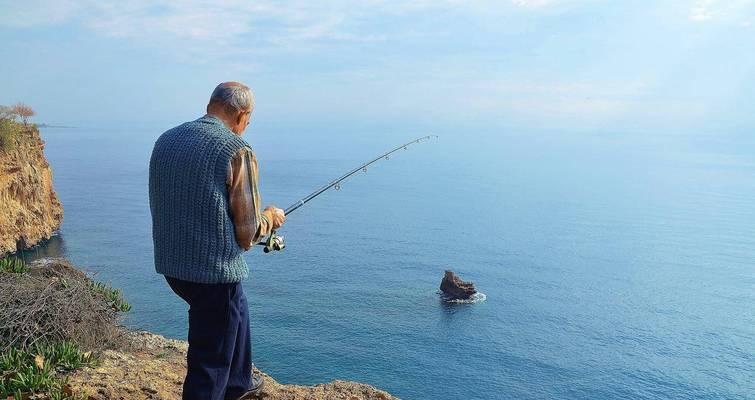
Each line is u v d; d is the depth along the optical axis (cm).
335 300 8500
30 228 7306
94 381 505
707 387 6625
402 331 7388
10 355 518
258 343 6544
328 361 6222
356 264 11244
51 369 520
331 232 15150
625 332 8400
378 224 17225
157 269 345
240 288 366
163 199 331
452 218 19962
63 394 462
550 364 6856
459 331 7600
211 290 344
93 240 9688
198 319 356
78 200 16762
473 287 9400
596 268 12925
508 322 8212
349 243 13638
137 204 15888
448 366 6462
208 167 322
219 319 355
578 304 9706
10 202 6881
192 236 326
